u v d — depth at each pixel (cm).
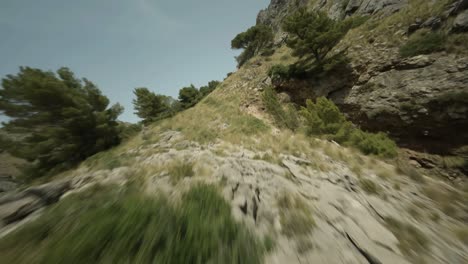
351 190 485
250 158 777
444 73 1056
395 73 1304
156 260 236
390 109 1252
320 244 285
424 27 1256
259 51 3741
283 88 2034
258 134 1324
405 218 365
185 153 888
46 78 1455
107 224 290
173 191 439
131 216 315
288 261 254
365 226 331
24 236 275
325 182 527
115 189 453
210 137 1301
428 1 1340
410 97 1167
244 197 424
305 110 1316
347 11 2362
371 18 1825
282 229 320
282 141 1081
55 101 1458
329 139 1141
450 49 1079
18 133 1407
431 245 290
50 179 1217
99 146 1688
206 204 378
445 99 1006
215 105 2250
